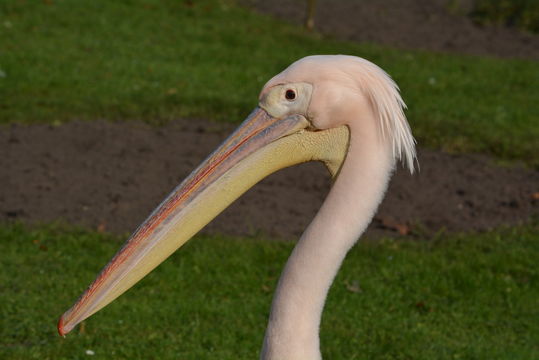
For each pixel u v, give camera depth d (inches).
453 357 314.2
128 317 327.0
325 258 176.6
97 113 564.7
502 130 592.7
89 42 720.3
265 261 385.1
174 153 509.0
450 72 749.9
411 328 335.9
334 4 994.1
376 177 177.8
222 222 425.4
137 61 686.5
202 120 572.4
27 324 314.8
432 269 387.9
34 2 800.9
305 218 436.1
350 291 365.1
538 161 535.8
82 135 524.4
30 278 353.4
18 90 591.5
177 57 714.2
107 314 328.5
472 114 625.3
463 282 379.2
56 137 517.7
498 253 408.5
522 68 786.8
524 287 378.6
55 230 402.0
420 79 714.8
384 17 959.0
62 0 819.4
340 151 182.9
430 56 805.2
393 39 871.7
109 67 663.8
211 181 183.6
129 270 178.4
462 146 556.1
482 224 443.8
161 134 539.2
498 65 789.2
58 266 366.0
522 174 514.3
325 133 182.7
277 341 177.3
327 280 177.3
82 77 632.4
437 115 613.6
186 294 352.2
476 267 394.0
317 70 179.6
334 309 347.6
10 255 373.1
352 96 178.1
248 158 184.4
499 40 904.9
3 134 515.2
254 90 648.4
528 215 455.2
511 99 679.1
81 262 370.9
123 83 629.6
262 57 745.0
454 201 471.2
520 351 320.8
